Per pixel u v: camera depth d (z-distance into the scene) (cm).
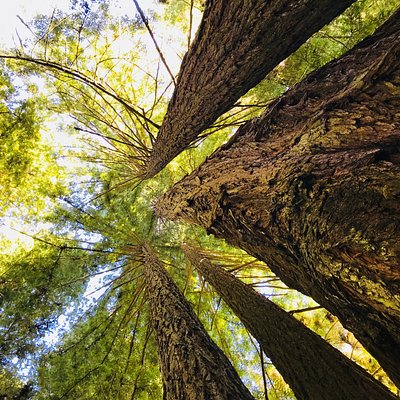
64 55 585
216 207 281
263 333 342
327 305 203
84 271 740
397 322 131
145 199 809
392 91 202
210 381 249
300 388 266
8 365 621
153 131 693
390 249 118
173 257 801
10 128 677
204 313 716
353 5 468
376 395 236
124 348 664
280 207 193
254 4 224
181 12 619
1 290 664
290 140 265
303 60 525
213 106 311
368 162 157
